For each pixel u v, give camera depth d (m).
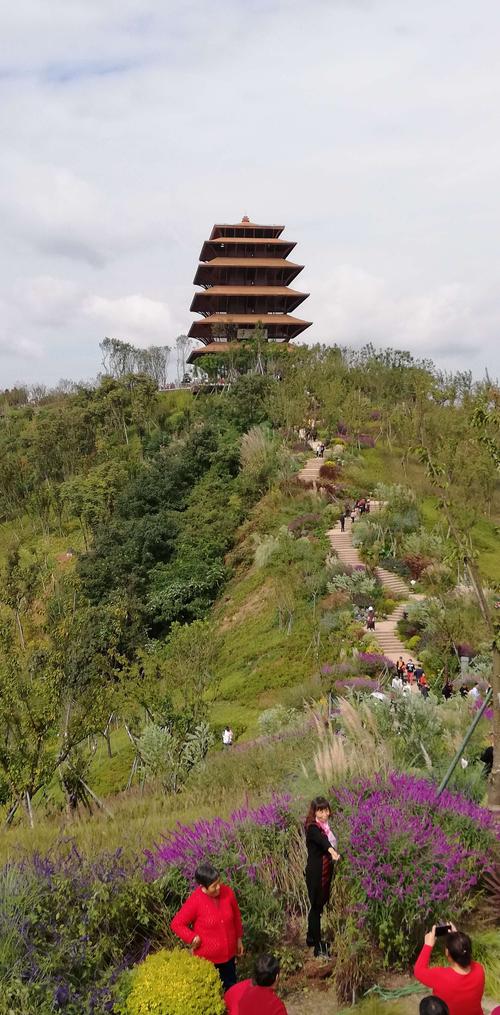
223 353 95.50
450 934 5.56
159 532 58.81
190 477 68.31
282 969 7.25
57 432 88.12
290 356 85.44
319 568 45.88
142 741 22.19
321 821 7.40
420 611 38.12
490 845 8.50
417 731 13.33
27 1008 5.81
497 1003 6.46
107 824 12.58
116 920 7.33
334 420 70.62
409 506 53.06
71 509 71.75
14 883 7.32
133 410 90.38
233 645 42.72
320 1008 6.73
